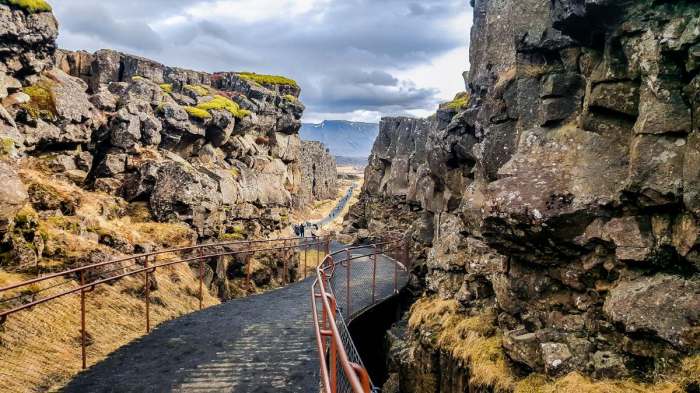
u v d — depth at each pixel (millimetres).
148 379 8070
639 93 7527
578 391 6691
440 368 11008
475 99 14344
